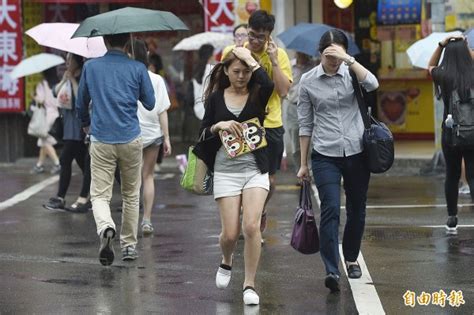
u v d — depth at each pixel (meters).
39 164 41.91
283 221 28.58
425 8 41.75
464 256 23.12
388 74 46.62
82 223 28.84
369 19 46.62
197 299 19.44
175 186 37.00
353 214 20.38
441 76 24.59
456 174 25.97
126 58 22.69
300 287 20.34
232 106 18.80
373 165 19.55
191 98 39.28
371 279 20.86
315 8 44.53
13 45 43.84
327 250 19.77
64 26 29.47
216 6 42.25
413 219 28.50
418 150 43.28
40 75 44.75
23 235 26.88
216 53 41.62
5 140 45.12
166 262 23.00
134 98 22.50
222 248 19.25
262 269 22.06
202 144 19.02
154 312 18.48
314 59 35.12
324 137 19.84
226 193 18.84
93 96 22.42
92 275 21.70
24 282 21.11
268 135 22.81
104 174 22.52
